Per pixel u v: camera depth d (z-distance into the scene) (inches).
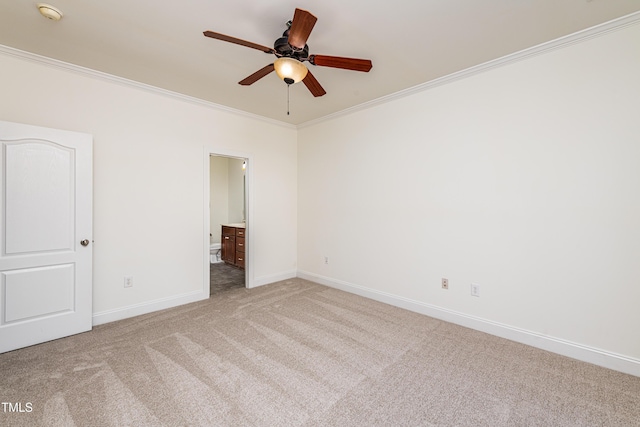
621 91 79.1
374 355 88.0
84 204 102.6
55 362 83.0
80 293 102.1
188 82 116.6
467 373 79.0
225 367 81.0
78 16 76.5
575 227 86.7
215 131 143.0
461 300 110.6
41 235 94.5
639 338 78.0
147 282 122.2
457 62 100.5
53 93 99.8
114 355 87.0
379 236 137.3
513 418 62.5
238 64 102.2
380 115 135.8
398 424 60.7
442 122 114.5
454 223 112.0
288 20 78.5
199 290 138.3
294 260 182.4
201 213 138.6
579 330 86.5
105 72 108.3
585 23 79.2
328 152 161.6
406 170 126.5
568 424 60.9
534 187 93.5
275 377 76.6
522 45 90.1
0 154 87.7
